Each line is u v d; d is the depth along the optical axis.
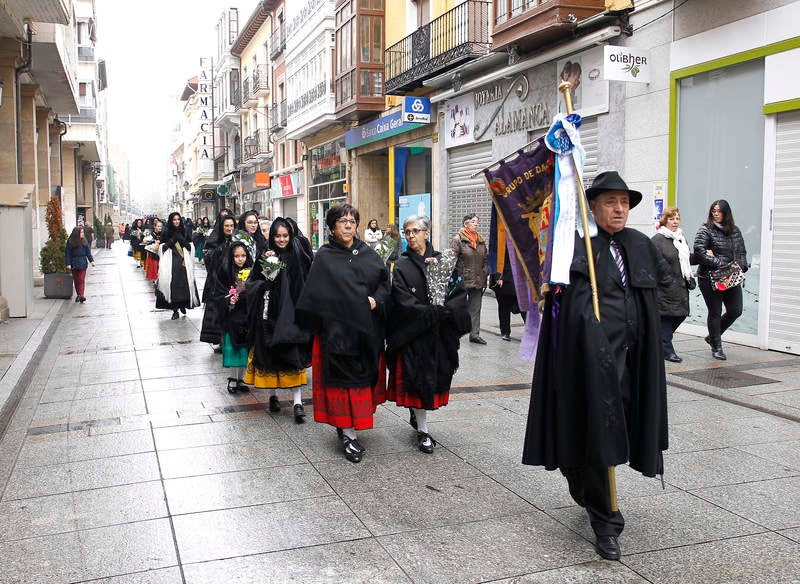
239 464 5.27
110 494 4.69
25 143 20.47
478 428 6.15
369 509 4.41
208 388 7.76
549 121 14.28
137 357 9.61
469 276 10.16
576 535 4.02
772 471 5.00
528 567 3.65
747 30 9.60
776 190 9.27
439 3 19.05
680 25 10.80
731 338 10.03
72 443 5.80
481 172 4.43
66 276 16.70
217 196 63.19
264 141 43.44
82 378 8.28
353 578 3.55
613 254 3.86
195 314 14.30
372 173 26.28
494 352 9.70
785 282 9.19
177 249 13.45
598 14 12.17
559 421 3.77
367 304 5.31
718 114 10.32
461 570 3.62
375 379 5.45
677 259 8.59
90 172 57.66
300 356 6.29
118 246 58.38
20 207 12.91
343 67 24.66
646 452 3.74
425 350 5.43
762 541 3.91
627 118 12.02
